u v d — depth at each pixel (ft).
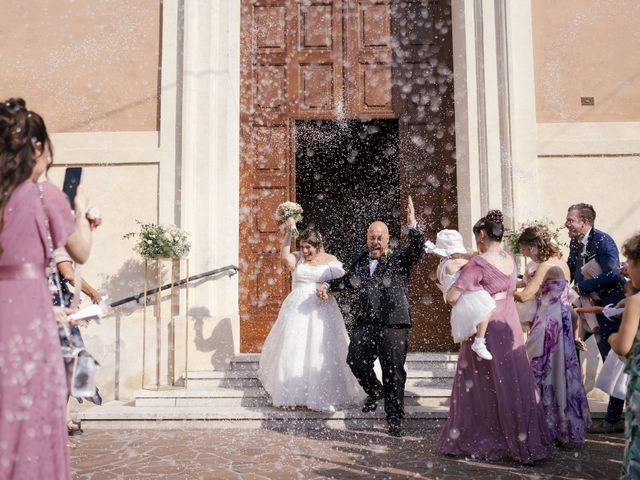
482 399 11.10
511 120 18.44
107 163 18.88
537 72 19.02
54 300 11.45
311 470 10.23
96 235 18.57
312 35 20.70
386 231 14.01
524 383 10.92
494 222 11.67
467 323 10.99
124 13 19.57
